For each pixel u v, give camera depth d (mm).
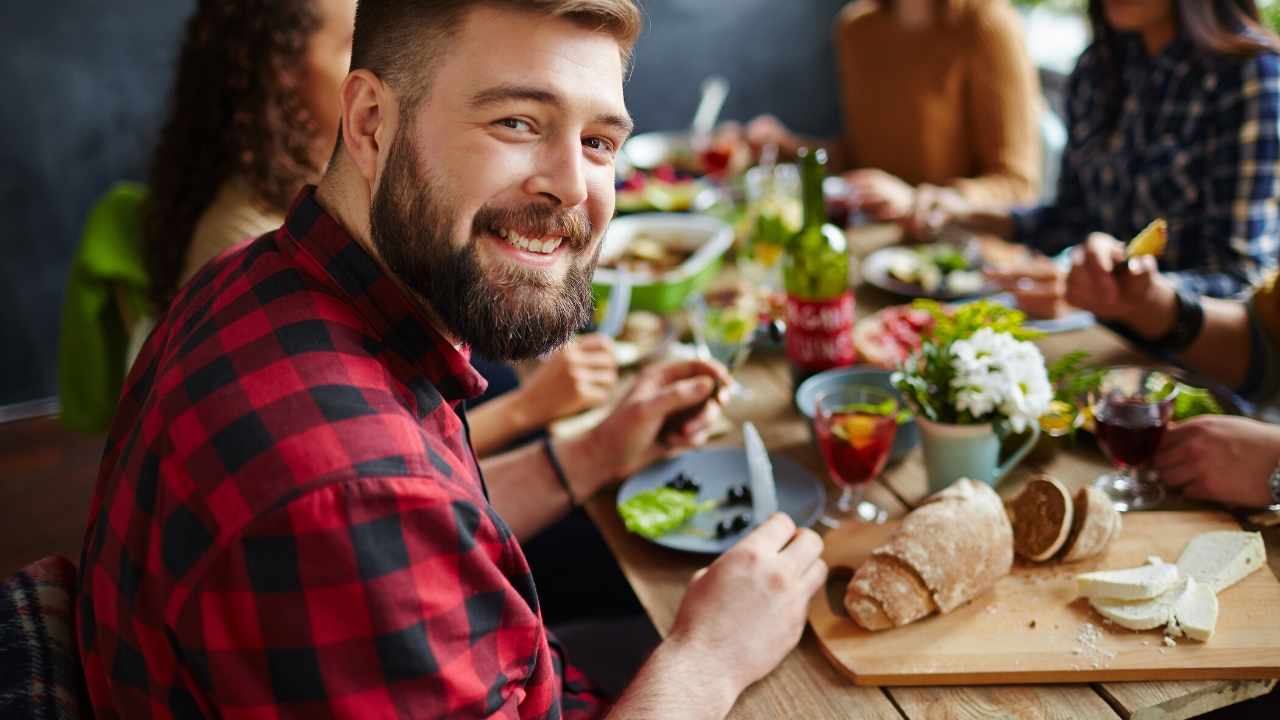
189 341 850
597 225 884
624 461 1411
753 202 2348
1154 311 1662
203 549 741
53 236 3564
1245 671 982
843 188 2449
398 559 744
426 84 815
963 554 1075
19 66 3383
